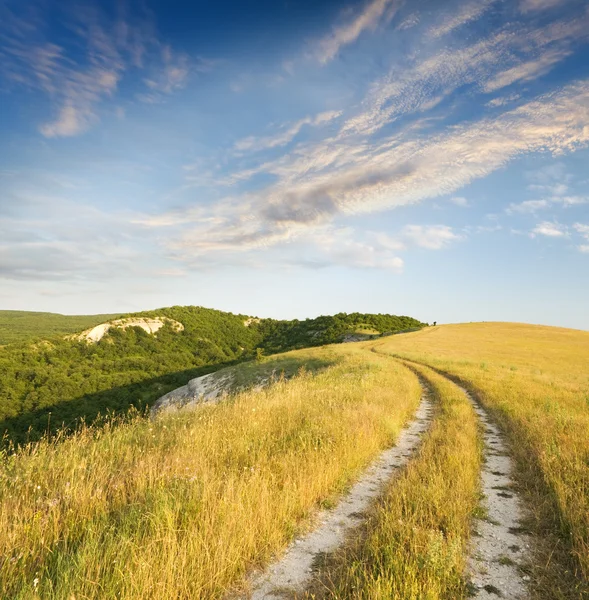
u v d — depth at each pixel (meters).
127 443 6.82
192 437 6.82
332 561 3.77
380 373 19.83
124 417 8.23
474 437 8.44
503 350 54.25
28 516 4.00
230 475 5.16
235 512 4.11
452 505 4.75
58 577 3.05
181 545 3.52
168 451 6.19
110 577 3.12
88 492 4.49
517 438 8.53
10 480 4.90
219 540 3.62
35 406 51.81
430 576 3.29
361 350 45.97
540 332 81.81
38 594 2.86
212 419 8.06
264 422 8.18
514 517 4.89
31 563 3.28
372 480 6.19
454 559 3.54
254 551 3.82
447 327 93.06
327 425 7.84
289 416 8.69
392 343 60.53
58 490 4.68
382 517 4.43
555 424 8.71
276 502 4.58
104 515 4.04
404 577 3.25
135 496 4.60
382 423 9.17
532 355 50.06
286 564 3.75
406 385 16.98
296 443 6.90
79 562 3.19
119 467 5.61
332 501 5.24
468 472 6.06
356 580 3.24
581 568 3.58
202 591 3.22
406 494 5.07
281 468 5.67
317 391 12.76
